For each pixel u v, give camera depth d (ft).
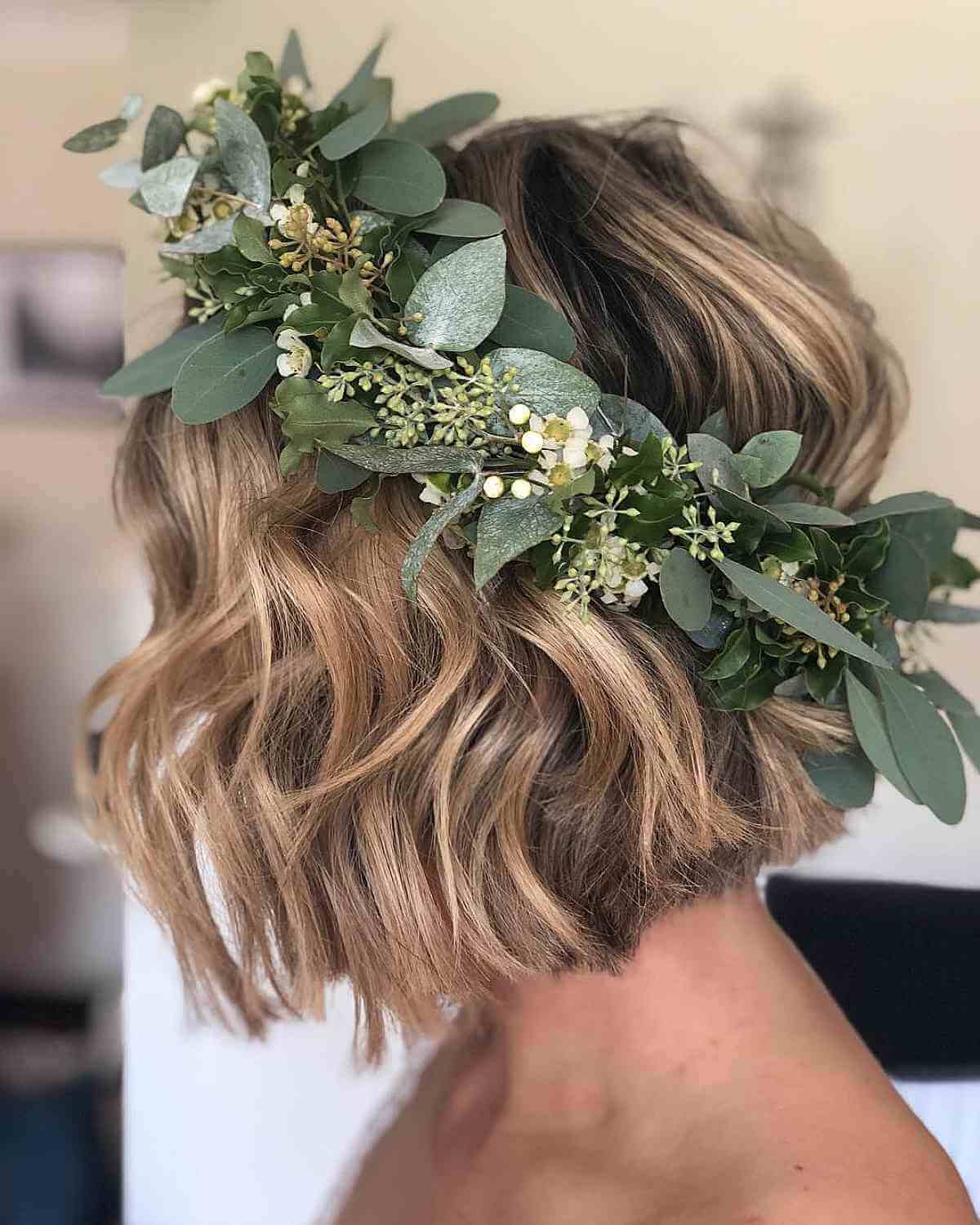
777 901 2.91
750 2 2.85
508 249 1.72
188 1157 3.44
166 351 1.86
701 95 2.93
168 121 1.79
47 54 5.22
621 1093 1.97
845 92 2.87
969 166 2.85
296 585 1.67
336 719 1.69
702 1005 1.92
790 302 1.81
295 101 1.85
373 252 1.63
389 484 1.68
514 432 1.53
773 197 2.94
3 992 6.89
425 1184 2.66
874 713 1.64
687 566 1.52
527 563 1.63
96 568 6.21
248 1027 2.60
